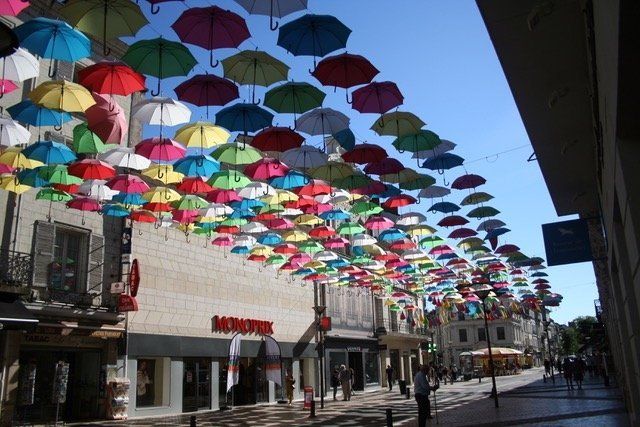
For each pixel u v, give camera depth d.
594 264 20.09
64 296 16.53
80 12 6.60
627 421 13.56
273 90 8.83
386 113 10.17
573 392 26.25
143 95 20.30
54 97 8.48
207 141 10.30
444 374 45.25
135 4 6.59
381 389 37.97
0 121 9.96
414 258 23.25
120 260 18.94
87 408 17.61
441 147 11.38
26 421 15.66
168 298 20.97
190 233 22.77
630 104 4.50
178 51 7.60
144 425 16.22
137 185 12.81
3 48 4.11
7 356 14.67
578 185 13.00
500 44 7.09
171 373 20.58
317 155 11.68
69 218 17.41
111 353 18.08
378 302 42.03
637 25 3.62
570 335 115.50
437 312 46.66
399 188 13.41
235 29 7.19
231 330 24.30
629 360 10.73
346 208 22.48
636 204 4.83
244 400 25.20
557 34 6.86
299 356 29.97
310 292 32.41
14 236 15.62
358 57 7.77
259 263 27.48
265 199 14.84
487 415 17.25
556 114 9.12
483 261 24.83
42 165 11.73
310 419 18.14
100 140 9.99
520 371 72.62
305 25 7.36
